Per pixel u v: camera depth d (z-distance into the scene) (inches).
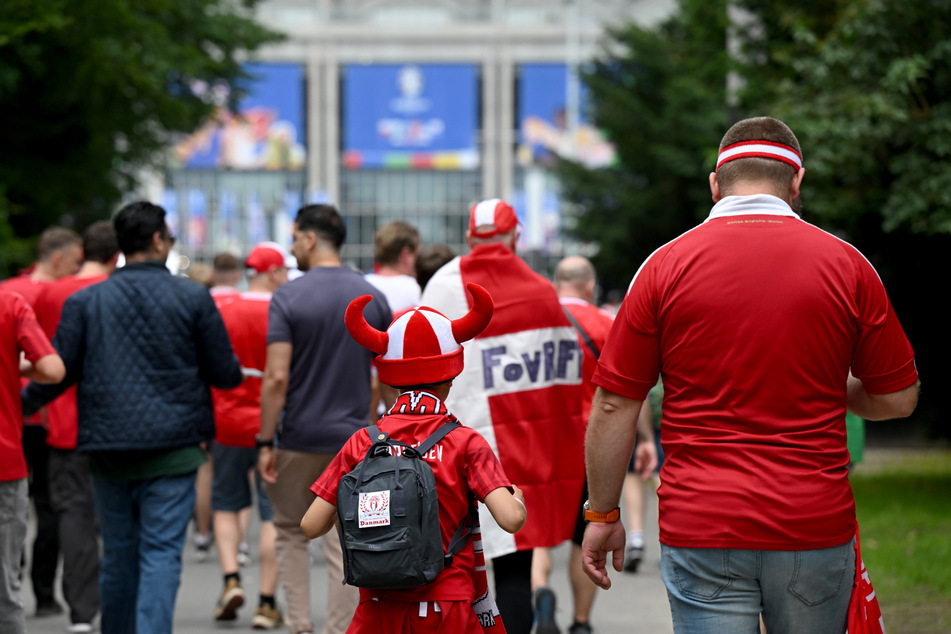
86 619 552.4
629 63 2379.4
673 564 258.5
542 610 460.4
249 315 606.2
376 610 273.3
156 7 1448.1
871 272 263.6
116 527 443.8
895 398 268.4
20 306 399.5
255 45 1942.7
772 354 252.8
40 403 439.2
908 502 978.1
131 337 436.8
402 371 280.7
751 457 251.4
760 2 1296.8
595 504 280.1
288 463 456.1
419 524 264.4
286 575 470.3
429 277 522.0
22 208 1282.0
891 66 995.3
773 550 248.2
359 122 7076.8
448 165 7076.8
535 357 422.3
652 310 265.6
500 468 277.1
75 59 1296.8
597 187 2368.4
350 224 7076.8
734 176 274.4
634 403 271.1
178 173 6781.5
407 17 7401.6
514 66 7047.2
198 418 443.8
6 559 393.1
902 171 1013.2
